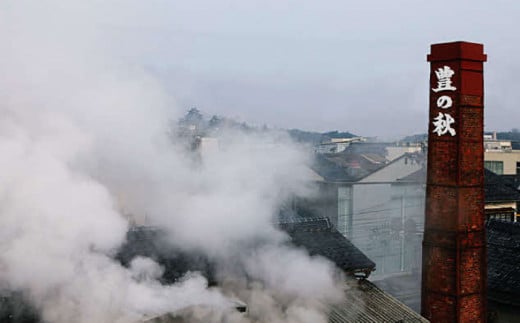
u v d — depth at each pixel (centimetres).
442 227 1639
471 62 1603
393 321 1548
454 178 1608
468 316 1625
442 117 1628
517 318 1975
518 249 2194
